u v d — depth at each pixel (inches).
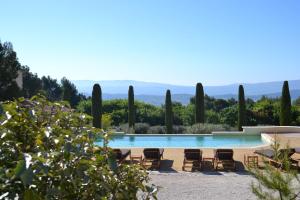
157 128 1107.9
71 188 99.6
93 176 105.7
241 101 1078.4
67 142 97.0
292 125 1094.4
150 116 1272.1
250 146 808.3
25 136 105.7
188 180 522.0
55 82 2369.6
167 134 1000.2
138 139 997.8
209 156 678.5
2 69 1122.0
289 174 256.7
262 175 258.7
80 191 103.1
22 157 83.9
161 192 462.9
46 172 82.3
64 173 92.4
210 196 444.1
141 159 605.3
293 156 661.3
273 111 1159.6
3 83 1135.0
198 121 1120.8
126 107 1330.0
